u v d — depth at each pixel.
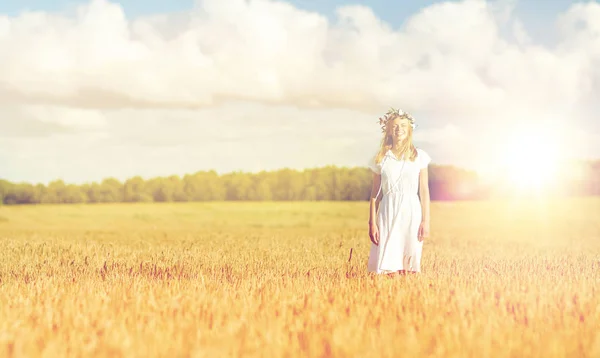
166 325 4.71
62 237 23.36
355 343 4.10
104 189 76.25
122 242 18.89
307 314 5.09
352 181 76.31
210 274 9.43
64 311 5.14
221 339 4.28
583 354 3.99
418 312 5.21
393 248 7.68
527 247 17.88
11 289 6.88
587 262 11.32
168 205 74.31
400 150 7.73
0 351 4.05
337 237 22.00
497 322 4.73
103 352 4.05
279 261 11.29
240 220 64.44
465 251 15.75
